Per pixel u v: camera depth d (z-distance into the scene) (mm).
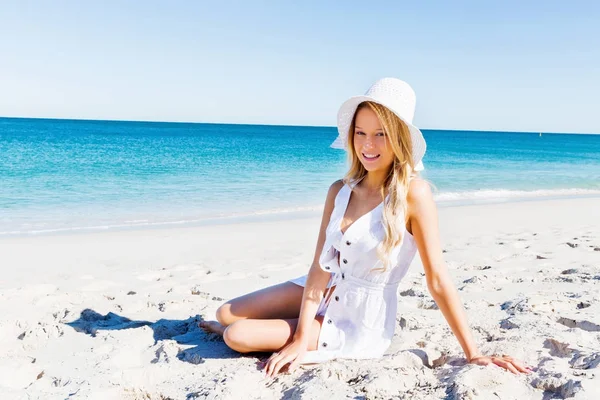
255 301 3312
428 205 2781
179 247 7520
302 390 2512
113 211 11594
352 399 2428
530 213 11336
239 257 6789
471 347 2795
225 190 15312
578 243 7168
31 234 9000
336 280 3031
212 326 3502
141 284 5285
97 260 6633
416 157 2754
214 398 2504
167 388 2699
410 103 2756
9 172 18688
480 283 4801
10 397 2576
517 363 2680
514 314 3742
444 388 2477
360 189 2969
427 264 2799
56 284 5285
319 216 11422
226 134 71125
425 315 3889
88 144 37906
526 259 6074
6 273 5895
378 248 2805
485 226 9391
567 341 3053
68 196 13562
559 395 2402
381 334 3002
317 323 3016
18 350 3404
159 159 25922
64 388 2682
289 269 5953
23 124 89125
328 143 48125
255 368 2895
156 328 3711
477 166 28266
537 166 29312
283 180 18125
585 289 4426
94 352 3277
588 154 44094
